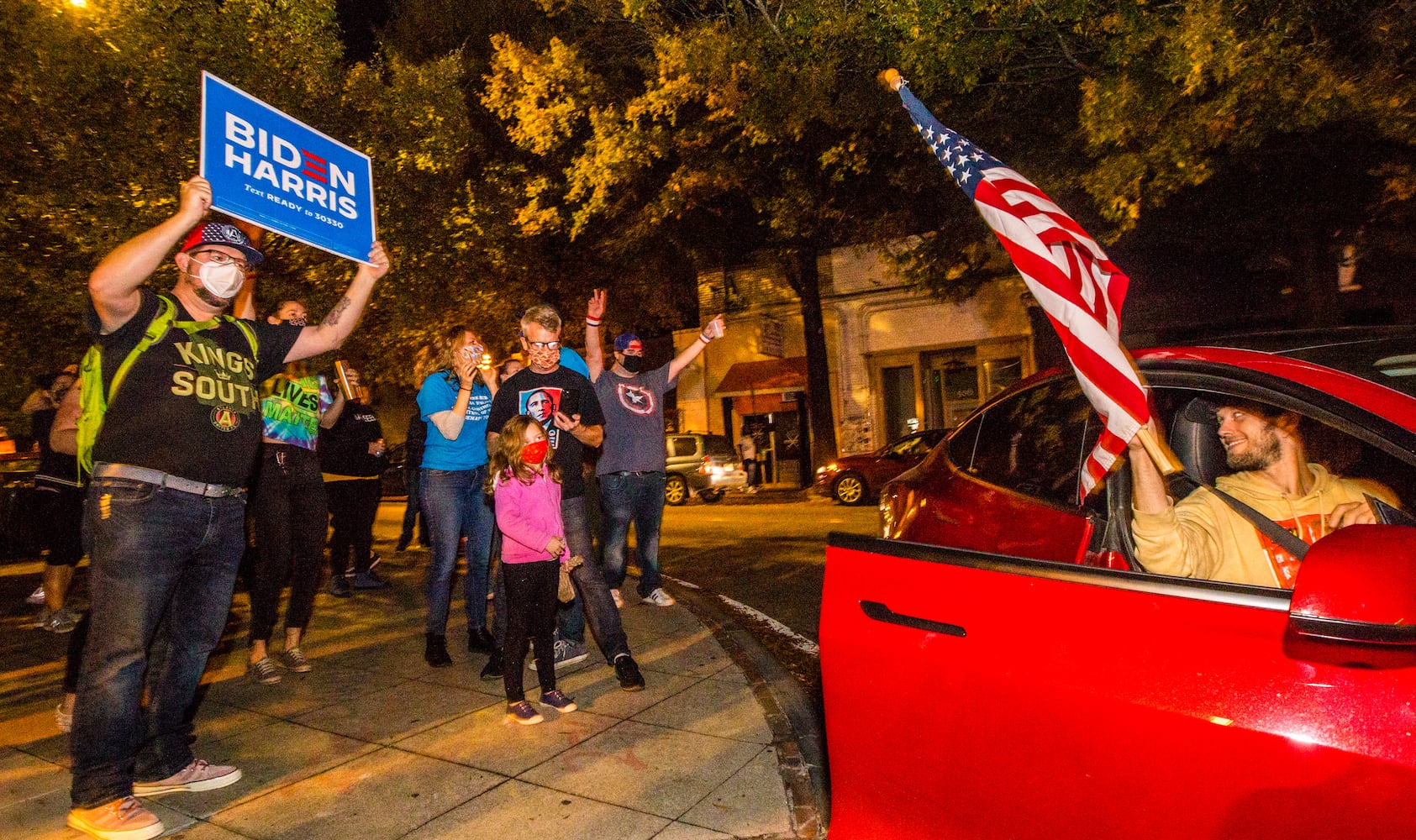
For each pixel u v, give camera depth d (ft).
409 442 32.30
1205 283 54.85
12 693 15.75
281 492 15.52
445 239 39.27
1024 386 10.52
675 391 81.87
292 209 11.57
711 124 44.21
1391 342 7.53
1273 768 5.31
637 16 40.83
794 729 12.87
